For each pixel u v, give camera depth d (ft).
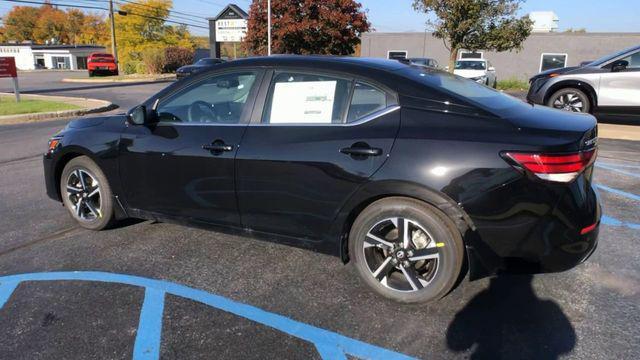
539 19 106.52
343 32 73.87
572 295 10.94
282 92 11.59
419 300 10.33
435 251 9.95
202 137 12.25
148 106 13.56
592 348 9.09
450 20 58.95
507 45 59.93
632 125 32.42
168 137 12.80
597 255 12.97
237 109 12.14
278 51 76.79
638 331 9.60
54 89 80.43
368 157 10.13
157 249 13.62
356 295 11.07
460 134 9.60
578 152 9.23
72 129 14.90
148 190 13.35
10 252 13.50
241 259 12.98
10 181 21.06
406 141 9.86
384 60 12.12
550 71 32.24
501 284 11.44
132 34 184.65
